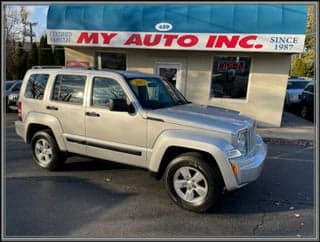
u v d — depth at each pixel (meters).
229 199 4.55
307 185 5.17
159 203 4.36
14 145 7.43
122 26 10.27
